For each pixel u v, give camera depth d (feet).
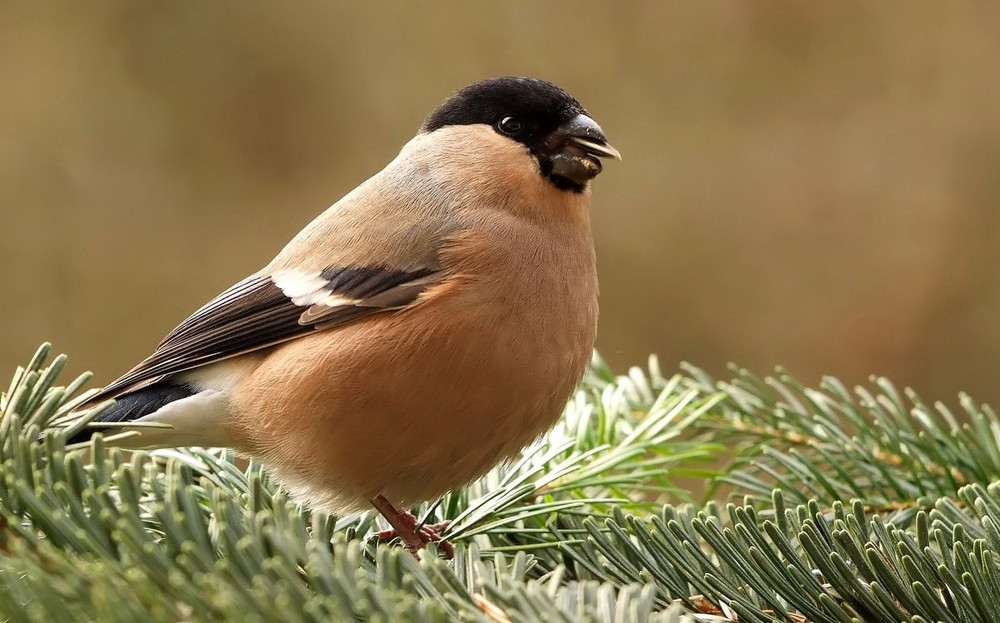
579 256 9.59
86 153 11.46
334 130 11.73
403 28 11.77
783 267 10.95
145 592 9.18
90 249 11.19
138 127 11.59
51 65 11.55
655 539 9.33
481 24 11.69
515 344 9.53
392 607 9.20
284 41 11.81
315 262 9.59
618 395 9.60
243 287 9.61
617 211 11.09
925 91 11.32
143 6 11.73
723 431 9.59
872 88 11.38
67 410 9.36
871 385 10.68
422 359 9.52
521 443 9.55
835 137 11.28
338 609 9.19
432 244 9.55
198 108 11.71
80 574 9.19
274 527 9.23
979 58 11.26
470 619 9.20
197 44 11.79
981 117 11.19
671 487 9.55
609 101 11.46
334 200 11.55
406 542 9.53
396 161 9.66
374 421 9.52
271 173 11.66
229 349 9.57
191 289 11.21
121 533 9.20
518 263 9.55
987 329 10.66
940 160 11.14
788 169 11.19
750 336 10.73
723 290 10.89
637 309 10.90
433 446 9.53
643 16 11.57
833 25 11.45
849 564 9.31
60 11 11.64
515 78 9.64
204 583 9.19
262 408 9.55
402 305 9.53
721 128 11.35
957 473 9.52
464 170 9.61
